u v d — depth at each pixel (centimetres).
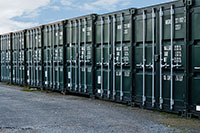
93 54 1040
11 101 973
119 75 925
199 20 694
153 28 800
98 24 1023
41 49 1380
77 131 566
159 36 785
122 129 580
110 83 963
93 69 1042
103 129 580
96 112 769
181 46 730
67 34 1198
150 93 816
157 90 794
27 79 1541
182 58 729
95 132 558
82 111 784
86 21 1077
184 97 722
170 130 574
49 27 1320
